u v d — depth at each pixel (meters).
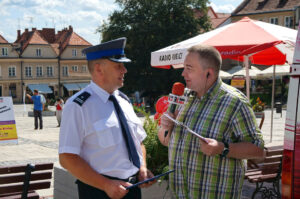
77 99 2.25
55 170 4.80
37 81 61.56
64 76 63.69
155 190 4.12
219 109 2.47
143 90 38.53
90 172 2.19
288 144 2.39
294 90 2.38
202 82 2.50
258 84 35.34
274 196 5.05
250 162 5.34
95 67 2.34
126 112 2.50
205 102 2.54
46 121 24.48
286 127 2.41
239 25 5.52
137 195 2.45
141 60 37.22
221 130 2.45
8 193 3.88
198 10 39.53
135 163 2.36
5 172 3.68
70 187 4.51
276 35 5.06
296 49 2.41
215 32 5.47
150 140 4.21
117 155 2.29
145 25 36.72
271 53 6.91
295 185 2.33
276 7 46.56
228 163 2.47
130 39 37.38
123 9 38.50
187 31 38.06
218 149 2.32
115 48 2.34
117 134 2.31
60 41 66.25
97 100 2.30
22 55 60.12
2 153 10.10
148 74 38.19
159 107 4.48
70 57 63.94
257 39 5.02
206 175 2.49
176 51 5.38
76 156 2.20
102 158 2.27
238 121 2.43
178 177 2.61
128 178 2.36
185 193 2.59
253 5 49.50
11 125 11.77
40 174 3.83
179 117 2.66
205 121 2.49
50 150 10.55
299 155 2.32
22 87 60.59
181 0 37.53
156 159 4.25
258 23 5.59
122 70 2.39
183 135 2.60
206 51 2.47
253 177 4.84
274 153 4.84
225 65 38.84
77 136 2.21
